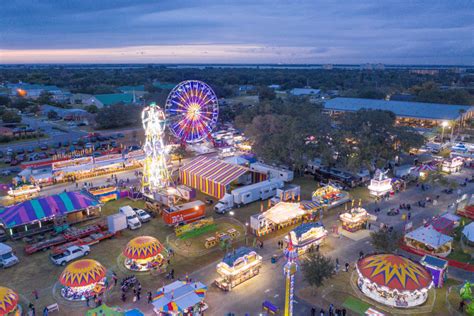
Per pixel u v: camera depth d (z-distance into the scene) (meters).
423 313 38.69
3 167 90.19
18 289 42.34
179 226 57.88
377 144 80.62
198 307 38.09
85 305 39.47
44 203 57.47
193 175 75.69
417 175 80.12
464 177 83.00
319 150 80.75
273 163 85.88
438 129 123.06
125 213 59.19
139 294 40.84
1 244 49.38
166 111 83.94
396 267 40.91
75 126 141.88
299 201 68.31
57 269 46.84
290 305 34.53
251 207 66.81
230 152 98.31
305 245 49.69
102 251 51.19
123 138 123.38
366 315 37.81
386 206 67.06
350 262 48.09
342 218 57.66
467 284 39.84
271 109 124.00
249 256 44.56
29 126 137.50
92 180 80.44
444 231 54.09
